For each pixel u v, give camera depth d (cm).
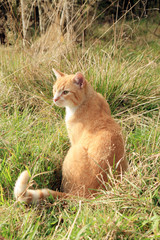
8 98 256
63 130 236
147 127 241
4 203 204
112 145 210
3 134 229
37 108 253
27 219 198
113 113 251
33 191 205
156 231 192
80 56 283
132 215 198
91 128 215
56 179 222
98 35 390
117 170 211
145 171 211
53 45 282
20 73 268
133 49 375
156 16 467
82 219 197
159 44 391
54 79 263
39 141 227
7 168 216
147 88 263
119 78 260
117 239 193
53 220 203
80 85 219
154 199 204
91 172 209
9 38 304
